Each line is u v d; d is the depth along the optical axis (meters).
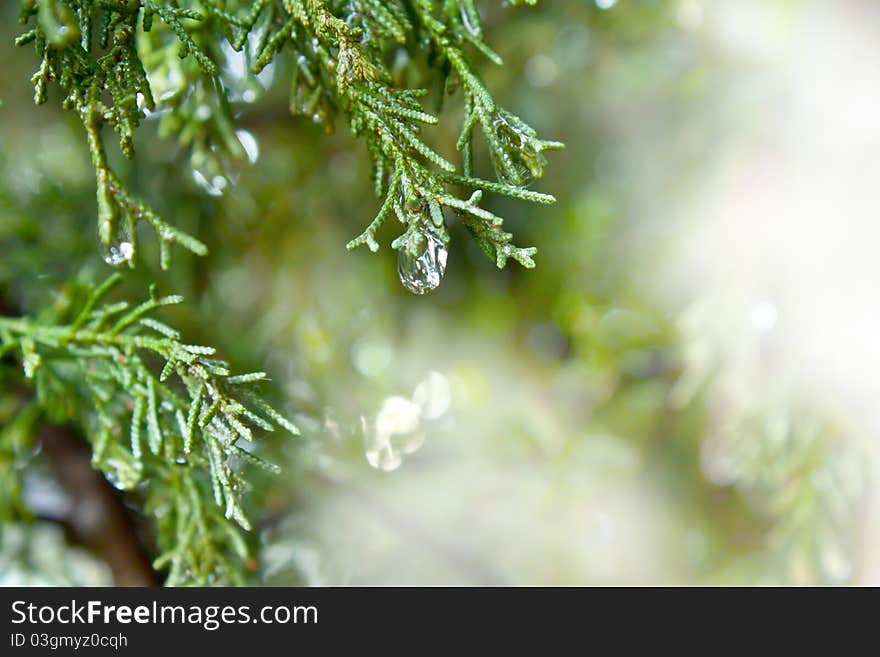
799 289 0.43
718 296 0.44
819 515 0.43
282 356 0.47
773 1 0.43
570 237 0.49
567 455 0.50
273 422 0.42
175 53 0.37
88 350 0.37
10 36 0.44
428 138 0.46
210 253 0.47
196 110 0.38
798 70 0.43
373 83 0.34
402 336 0.50
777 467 0.43
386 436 0.48
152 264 0.45
